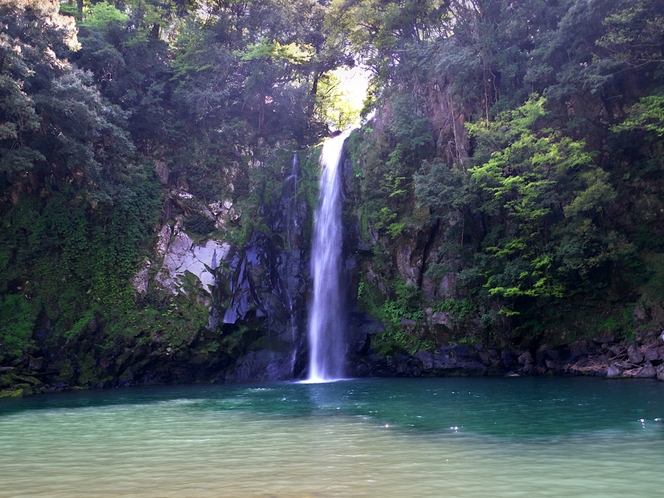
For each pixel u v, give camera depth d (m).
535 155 27.53
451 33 40.31
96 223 33.84
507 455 10.49
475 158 30.33
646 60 29.61
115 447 11.98
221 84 42.66
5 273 30.62
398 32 40.91
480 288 32.44
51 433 14.09
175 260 34.84
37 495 8.16
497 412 16.39
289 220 39.53
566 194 28.20
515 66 32.47
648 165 30.19
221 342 33.31
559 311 31.22
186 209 37.53
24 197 32.69
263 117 44.03
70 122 30.03
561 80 29.67
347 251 37.16
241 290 34.72
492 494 7.87
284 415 16.83
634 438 12.01
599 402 17.84
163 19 43.25
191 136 40.72
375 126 38.25
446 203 30.45
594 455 10.38
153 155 38.66
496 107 32.56
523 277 29.00
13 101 26.25
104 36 38.06
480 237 32.91
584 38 30.83
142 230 35.28
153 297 33.56
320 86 51.09
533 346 31.45
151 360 31.70
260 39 43.16
